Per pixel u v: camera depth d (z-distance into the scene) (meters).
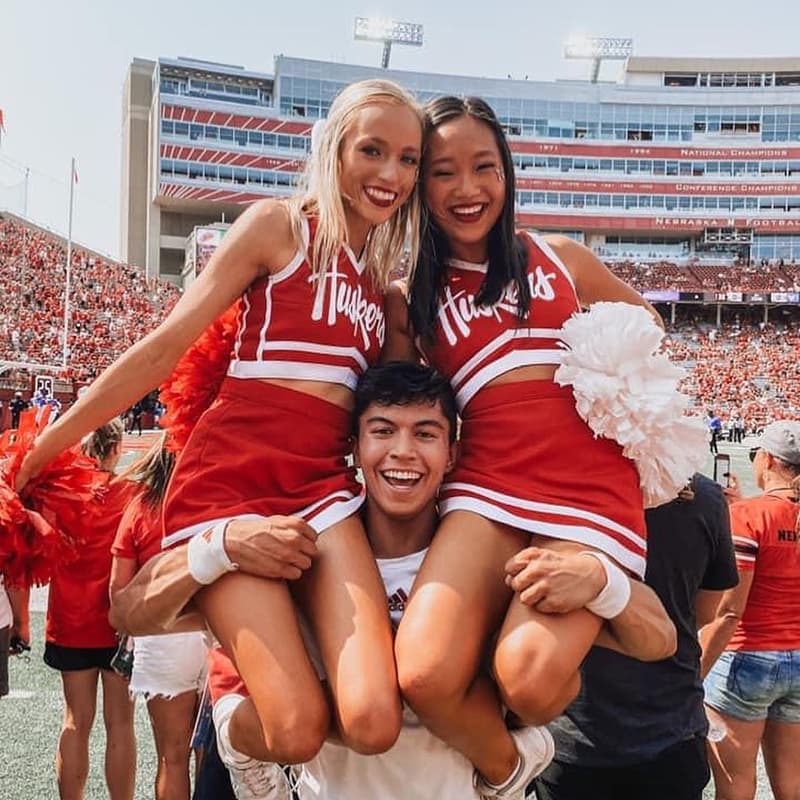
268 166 58.12
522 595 1.88
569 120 61.44
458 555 2.01
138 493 3.18
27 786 3.61
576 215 60.88
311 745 1.81
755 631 3.12
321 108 59.09
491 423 2.22
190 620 2.19
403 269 2.68
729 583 2.48
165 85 56.72
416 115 2.29
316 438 2.21
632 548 2.11
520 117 61.19
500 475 2.14
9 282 37.47
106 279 42.91
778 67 63.41
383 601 2.00
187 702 3.08
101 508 2.90
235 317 2.47
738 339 50.00
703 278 55.00
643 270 56.53
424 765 1.95
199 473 2.19
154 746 4.18
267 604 1.95
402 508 2.08
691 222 60.41
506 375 2.26
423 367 2.16
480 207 2.31
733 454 24.09
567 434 2.18
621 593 1.92
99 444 3.52
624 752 2.20
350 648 1.86
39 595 7.21
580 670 2.23
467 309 2.34
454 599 1.91
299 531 1.97
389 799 1.93
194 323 2.17
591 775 2.24
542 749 1.98
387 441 2.06
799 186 60.19
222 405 2.26
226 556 1.96
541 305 2.32
